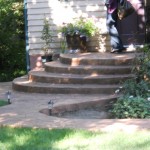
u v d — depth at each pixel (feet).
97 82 39.09
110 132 24.58
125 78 38.65
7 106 33.37
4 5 63.10
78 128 25.75
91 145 22.27
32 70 46.26
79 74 40.96
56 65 43.16
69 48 48.37
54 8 50.24
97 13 49.70
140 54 39.32
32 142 23.40
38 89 39.78
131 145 21.99
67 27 48.39
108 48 49.47
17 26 64.85
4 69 63.26
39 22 50.70
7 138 24.34
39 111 31.19
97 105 34.06
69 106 32.91
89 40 49.55
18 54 64.18
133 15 49.37
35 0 50.52
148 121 27.04
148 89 34.73
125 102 31.45
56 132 25.09
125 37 49.80
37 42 50.88
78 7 49.93
